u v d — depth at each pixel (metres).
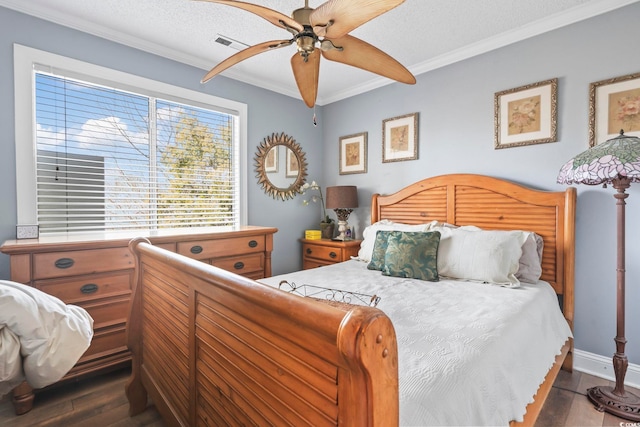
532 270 2.04
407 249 2.17
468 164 2.63
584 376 2.05
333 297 1.62
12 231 2.00
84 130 2.29
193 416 1.21
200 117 2.89
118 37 2.35
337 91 3.56
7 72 1.97
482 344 1.12
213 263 2.47
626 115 1.93
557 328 1.79
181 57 2.68
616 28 1.97
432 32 2.33
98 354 1.93
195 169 2.88
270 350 0.81
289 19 1.24
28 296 1.22
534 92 2.28
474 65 2.58
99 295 1.94
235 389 0.96
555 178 2.21
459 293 1.76
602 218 2.04
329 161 3.79
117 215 2.44
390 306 1.53
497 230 2.33
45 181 2.13
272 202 3.39
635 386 1.92
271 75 3.12
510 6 2.02
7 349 1.10
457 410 0.85
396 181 3.14
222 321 1.02
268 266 2.83
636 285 1.94
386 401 0.58
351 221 3.54
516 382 1.14
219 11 2.08
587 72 2.07
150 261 1.61
